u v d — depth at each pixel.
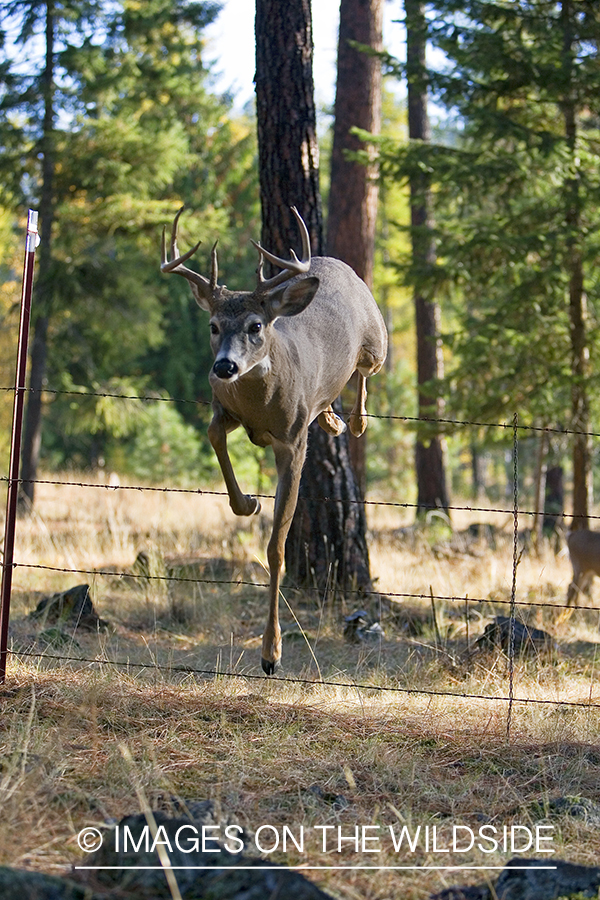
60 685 7.37
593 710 7.95
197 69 26.64
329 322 7.22
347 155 16.36
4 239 33.00
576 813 5.81
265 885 4.27
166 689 7.52
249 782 5.94
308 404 6.99
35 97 22.73
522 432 18.53
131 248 26.97
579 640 11.48
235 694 7.79
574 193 15.58
